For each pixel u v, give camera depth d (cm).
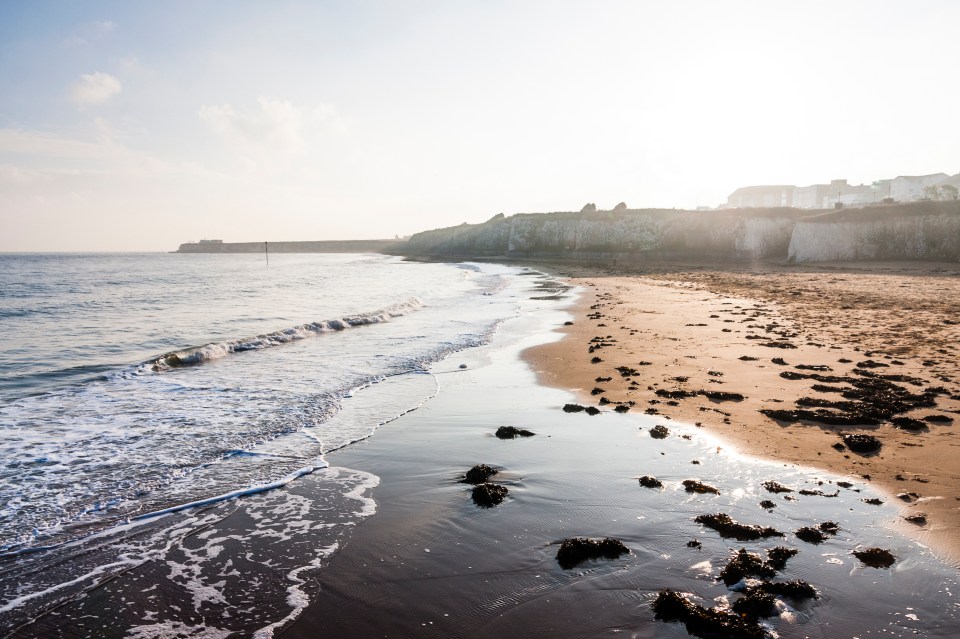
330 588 470
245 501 643
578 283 4331
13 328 2072
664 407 959
